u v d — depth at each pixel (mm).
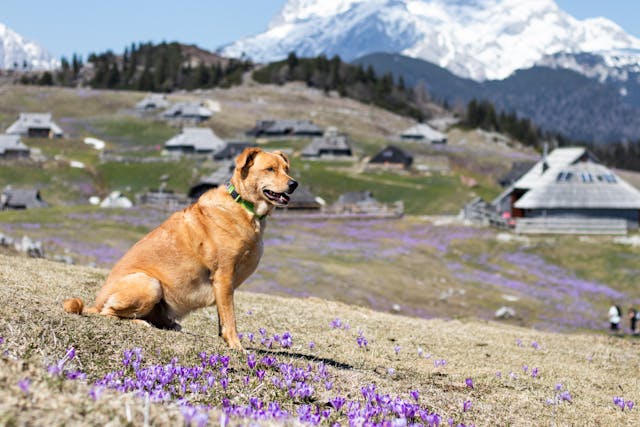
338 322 14188
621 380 13195
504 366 12797
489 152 172125
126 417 4402
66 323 7863
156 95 193125
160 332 8406
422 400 8547
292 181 8164
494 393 10203
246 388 7023
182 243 8477
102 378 6359
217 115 185250
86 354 7125
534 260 54906
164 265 8539
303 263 45719
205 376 7137
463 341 15125
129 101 192000
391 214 74312
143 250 8680
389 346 13141
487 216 70375
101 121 166500
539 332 20297
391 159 128750
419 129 184000
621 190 67750
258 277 39906
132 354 7336
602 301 44531
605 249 57375
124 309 8492
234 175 8398
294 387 7469
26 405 4234
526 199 67938
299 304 16875
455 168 144125
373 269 47188
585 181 68625
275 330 12852
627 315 41625
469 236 62688
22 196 90750
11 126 148125
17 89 195500
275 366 8195
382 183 113062
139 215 62000
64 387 4801
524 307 41812
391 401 6977
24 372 4879
